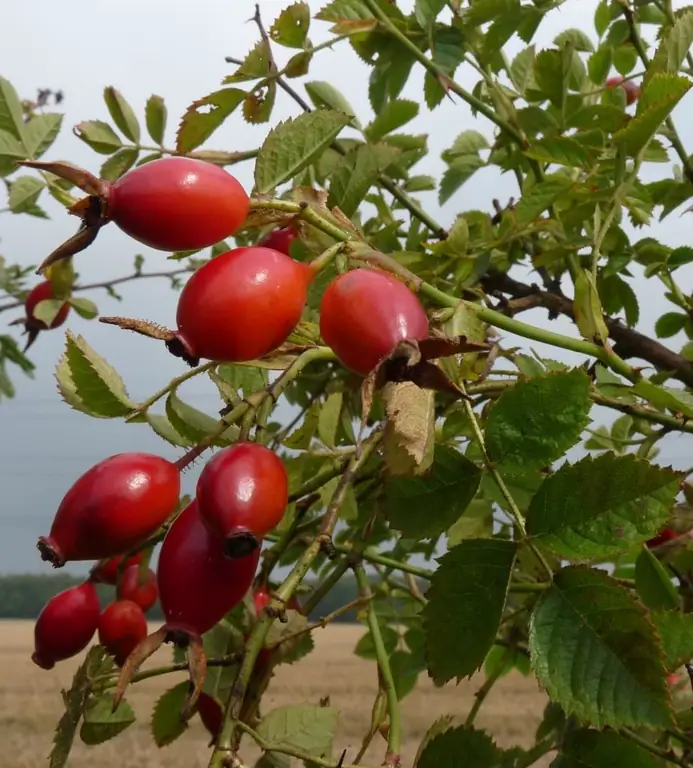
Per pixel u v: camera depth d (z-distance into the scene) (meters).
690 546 0.20
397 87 0.25
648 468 0.12
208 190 0.13
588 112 0.25
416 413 0.11
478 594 0.13
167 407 0.17
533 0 0.26
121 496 0.13
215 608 0.12
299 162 0.17
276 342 0.13
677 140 0.25
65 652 0.19
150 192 0.13
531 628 0.12
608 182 0.23
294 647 0.18
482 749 0.14
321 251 0.17
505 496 0.14
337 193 0.20
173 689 0.20
